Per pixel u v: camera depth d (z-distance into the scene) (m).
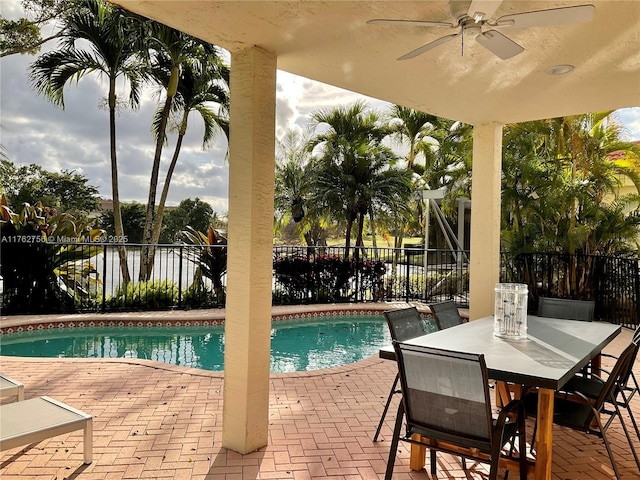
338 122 12.02
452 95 4.45
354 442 3.46
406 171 11.16
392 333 3.48
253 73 3.19
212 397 4.30
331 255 10.37
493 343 3.24
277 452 3.28
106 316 7.85
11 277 8.01
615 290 8.09
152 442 3.38
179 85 10.49
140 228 15.88
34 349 6.91
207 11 2.71
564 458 3.30
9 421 2.87
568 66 3.62
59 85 9.60
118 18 8.84
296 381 4.88
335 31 2.99
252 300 3.24
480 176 5.55
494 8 2.39
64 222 8.79
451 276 11.00
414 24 2.63
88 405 4.08
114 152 10.17
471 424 2.45
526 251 8.81
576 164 8.52
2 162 14.81
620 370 2.97
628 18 2.79
